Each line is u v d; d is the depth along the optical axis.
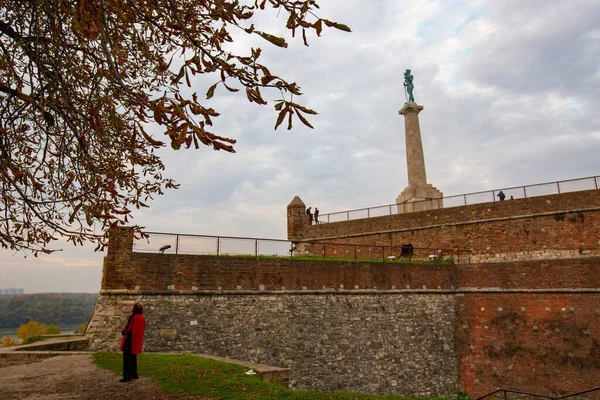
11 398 8.85
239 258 18.91
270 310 19.08
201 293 17.61
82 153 6.67
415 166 35.25
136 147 7.47
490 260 25.19
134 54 7.25
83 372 11.23
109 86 5.64
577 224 22.64
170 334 16.55
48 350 14.70
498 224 25.38
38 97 5.57
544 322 22.17
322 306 20.56
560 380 20.97
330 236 32.72
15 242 6.07
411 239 28.86
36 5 5.13
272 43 4.12
